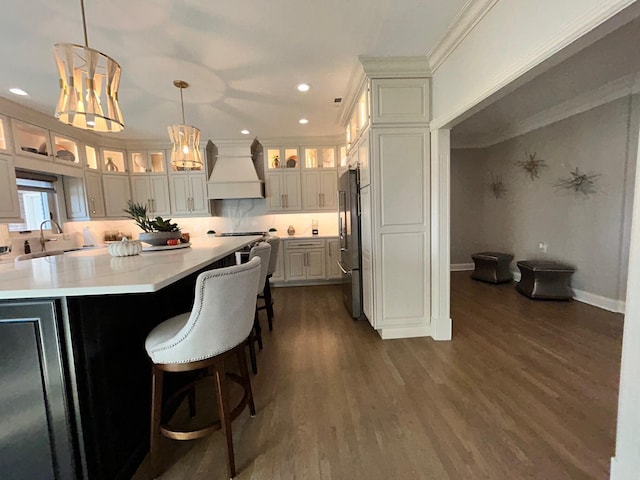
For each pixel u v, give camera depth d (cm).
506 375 218
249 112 383
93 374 128
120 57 247
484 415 177
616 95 328
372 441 160
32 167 354
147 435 165
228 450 140
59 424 120
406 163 275
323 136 512
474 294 425
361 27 217
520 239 486
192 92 317
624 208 330
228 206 556
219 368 140
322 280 527
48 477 123
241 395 207
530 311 350
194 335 130
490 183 552
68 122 176
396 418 177
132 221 527
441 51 243
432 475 138
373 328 318
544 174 432
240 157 517
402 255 284
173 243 234
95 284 113
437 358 247
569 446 152
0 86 290
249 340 232
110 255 202
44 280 122
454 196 575
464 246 586
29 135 371
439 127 259
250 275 143
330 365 243
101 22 203
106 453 133
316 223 562
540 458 145
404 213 280
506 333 291
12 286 113
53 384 118
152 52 242
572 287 393
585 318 322
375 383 214
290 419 180
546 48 142
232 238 340
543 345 263
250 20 206
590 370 221
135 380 159
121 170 499
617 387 199
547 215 430
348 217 348
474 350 258
